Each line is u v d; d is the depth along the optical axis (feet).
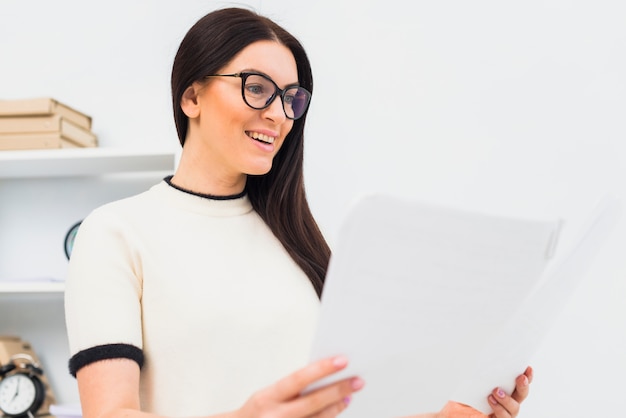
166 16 8.84
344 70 8.41
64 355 8.63
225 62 4.34
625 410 7.64
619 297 7.75
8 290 7.80
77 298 3.99
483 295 3.09
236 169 4.45
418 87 8.27
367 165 8.29
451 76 8.21
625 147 7.85
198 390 4.09
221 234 4.54
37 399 7.95
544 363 7.83
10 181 8.91
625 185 7.81
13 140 8.02
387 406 3.30
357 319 2.69
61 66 8.96
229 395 4.14
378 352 2.87
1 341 8.03
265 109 4.36
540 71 8.05
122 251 4.20
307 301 4.53
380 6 8.41
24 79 8.99
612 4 7.97
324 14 8.49
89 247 4.14
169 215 4.49
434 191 8.14
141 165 8.26
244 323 4.23
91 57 8.93
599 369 7.73
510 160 8.04
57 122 7.98
